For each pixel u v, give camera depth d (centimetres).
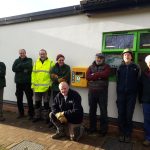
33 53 359
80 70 303
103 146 244
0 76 327
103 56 271
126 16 277
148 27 264
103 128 274
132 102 255
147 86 246
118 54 289
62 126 266
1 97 333
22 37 369
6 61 391
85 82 301
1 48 395
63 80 295
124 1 257
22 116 353
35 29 353
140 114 271
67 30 322
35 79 323
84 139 264
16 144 245
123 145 248
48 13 331
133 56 276
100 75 266
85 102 311
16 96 349
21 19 361
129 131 258
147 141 246
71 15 316
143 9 265
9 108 388
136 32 273
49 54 341
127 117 258
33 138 263
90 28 303
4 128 297
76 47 315
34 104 356
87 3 279
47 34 341
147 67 258
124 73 257
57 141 255
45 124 318
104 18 292
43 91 316
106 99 272
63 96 261
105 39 295
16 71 339
